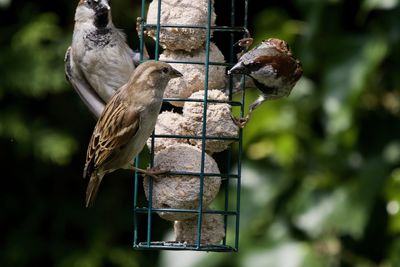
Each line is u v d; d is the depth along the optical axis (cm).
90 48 915
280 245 1141
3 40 1340
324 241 1152
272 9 1273
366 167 1159
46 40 1347
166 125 848
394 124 1179
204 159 834
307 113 1181
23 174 1391
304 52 1159
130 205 1398
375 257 1162
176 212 835
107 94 925
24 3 1364
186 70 864
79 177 1399
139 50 941
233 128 843
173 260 1159
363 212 1132
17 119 1327
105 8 912
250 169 1189
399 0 1128
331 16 1155
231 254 1145
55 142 1325
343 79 1124
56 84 1311
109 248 1361
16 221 1384
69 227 1384
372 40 1135
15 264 1363
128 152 836
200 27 855
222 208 1169
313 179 1167
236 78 889
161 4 866
